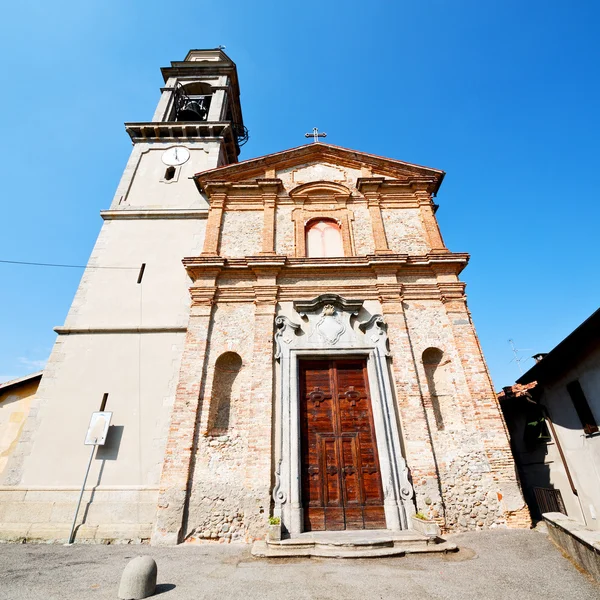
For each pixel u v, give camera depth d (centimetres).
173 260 1366
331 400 1052
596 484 919
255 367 1063
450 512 912
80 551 821
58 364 1152
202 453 972
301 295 1201
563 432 1066
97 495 970
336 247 1358
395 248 1326
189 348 1101
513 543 789
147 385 1119
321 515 917
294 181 1510
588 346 884
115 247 1402
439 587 584
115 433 1049
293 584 599
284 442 968
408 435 978
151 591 561
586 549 625
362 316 1162
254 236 1357
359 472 967
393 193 1462
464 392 1049
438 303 1188
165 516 891
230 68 2153
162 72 2142
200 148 1745
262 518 884
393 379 1067
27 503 959
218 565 707
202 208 1496
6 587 581
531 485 1321
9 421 1141
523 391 1237
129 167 1659
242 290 1212
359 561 716
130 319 1237
